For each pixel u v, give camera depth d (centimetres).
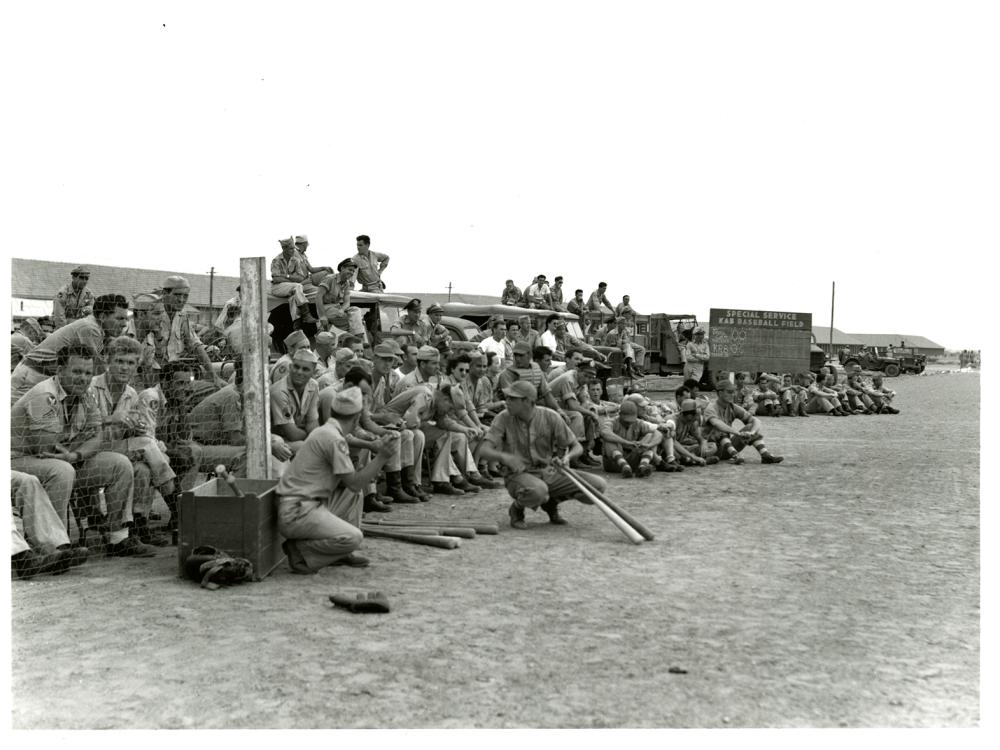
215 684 408
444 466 975
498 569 627
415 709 382
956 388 3775
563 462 776
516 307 1948
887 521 815
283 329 1361
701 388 2469
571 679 418
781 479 1095
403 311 1603
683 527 784
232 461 762
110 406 672
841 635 486
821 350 2820
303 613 516
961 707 388
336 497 657
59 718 371
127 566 627
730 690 407
